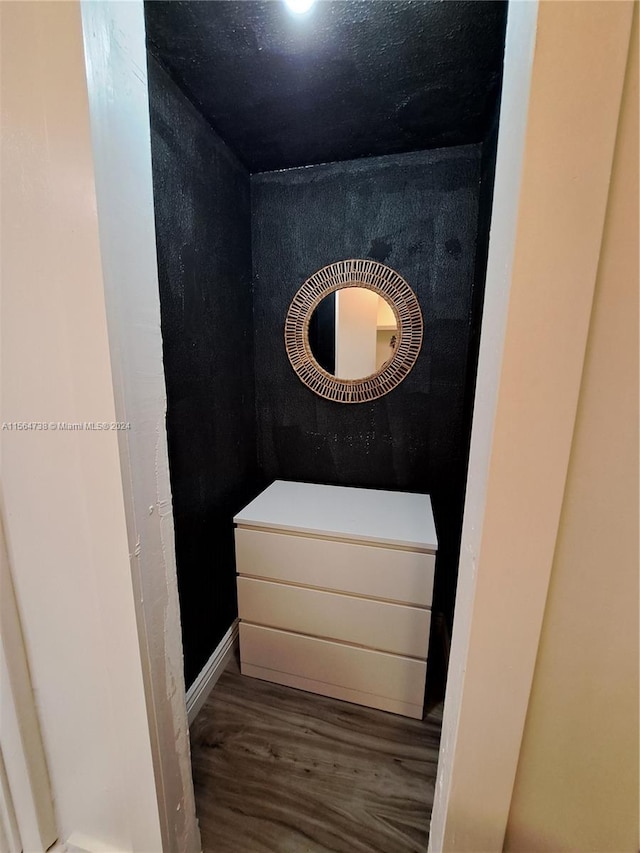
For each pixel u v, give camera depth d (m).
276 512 1.46
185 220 1.18
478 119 1.27
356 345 1.65
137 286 0.65
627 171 0.41
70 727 0.81
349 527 1.34
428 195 1.48
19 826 0.84
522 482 0.50
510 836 0.64
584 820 0.59
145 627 0.72
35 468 0.67
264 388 1.79
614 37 0.39
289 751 1.25
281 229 1.64
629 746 0.55
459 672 0.63
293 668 1.47
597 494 0.49
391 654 1.34
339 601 1.36
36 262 0.58
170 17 0.89
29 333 0.61
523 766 0.60
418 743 1.29
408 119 1.27
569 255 0.43
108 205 0.57
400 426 1.67
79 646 0.75
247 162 1.55
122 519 0.65
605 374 0.46
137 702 0.74
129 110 0.61
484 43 0.96
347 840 1.02
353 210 1.56
